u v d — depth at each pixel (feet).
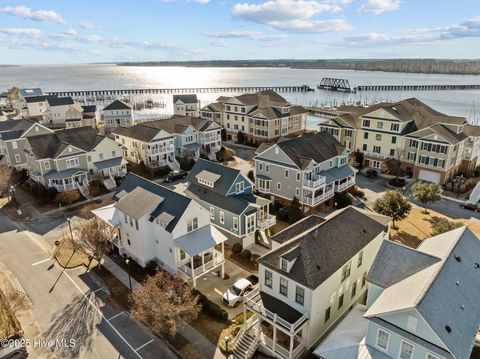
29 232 147.13
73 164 190.49
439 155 190.60
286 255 84.38
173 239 109.60
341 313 96.63
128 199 125.08
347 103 535.19
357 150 231.30
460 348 64.49
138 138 222.28
